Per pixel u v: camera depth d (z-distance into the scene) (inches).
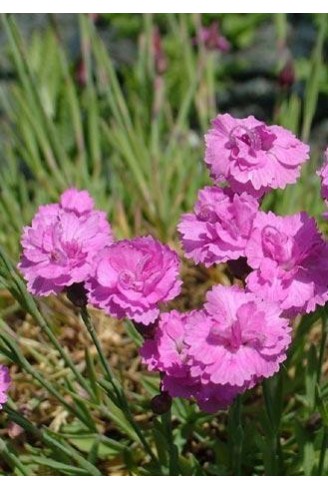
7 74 43.2
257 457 24.7
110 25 49.1
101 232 21.4
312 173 32.6
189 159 33.9
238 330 19.8
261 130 21.4
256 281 20.6
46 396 26.1
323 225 31.0
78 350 27.5
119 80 45.8
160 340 20.7
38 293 21.0
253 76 47.9
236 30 47.7
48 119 32.7
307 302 20.6
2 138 38.9
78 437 24.6
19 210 31.5
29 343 27.4
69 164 33.3
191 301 29.2
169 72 42.4
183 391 20.7
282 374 23.2
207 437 25.8
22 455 24.5
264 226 20.8
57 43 34.3
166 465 24.0
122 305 20.1
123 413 24.4
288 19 48.6
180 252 30.3
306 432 23.9
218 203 21.1
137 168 32.4
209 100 34.9
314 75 32.0
